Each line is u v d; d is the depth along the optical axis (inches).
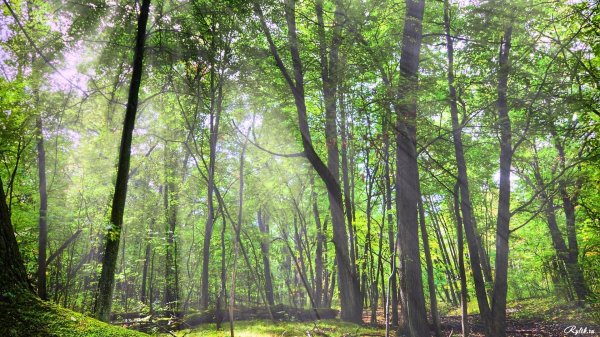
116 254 278.7
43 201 430.9
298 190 795.4
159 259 853.8
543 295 839.1
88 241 579.5
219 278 840.3
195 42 436.5
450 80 442.9
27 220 409.4
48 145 457.1
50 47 403.9
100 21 387.9
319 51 465.7
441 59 479.5
